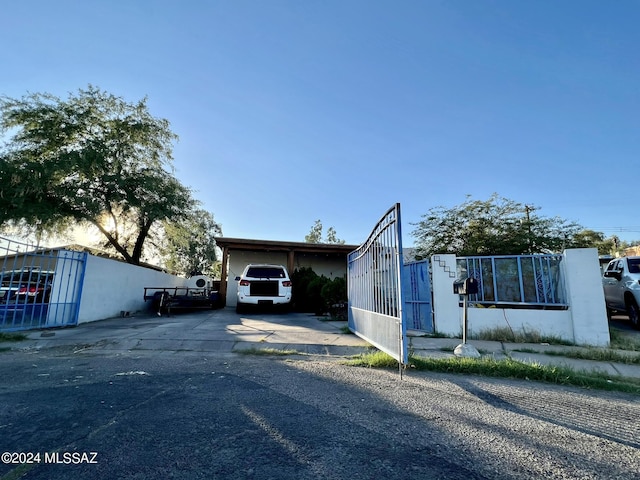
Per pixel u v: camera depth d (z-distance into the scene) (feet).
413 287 26.09
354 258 22.02
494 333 21.17
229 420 8.32
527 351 17.71
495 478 5.86
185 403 9.52
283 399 9.98
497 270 23.17
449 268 23.07
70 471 5.88
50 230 40.93
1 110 38.24
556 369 12.89
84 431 7.57
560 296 21.56
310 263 59.57
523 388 11.62
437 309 22.70
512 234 40.98
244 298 36.63
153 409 9.02
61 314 25.43
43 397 9.97
